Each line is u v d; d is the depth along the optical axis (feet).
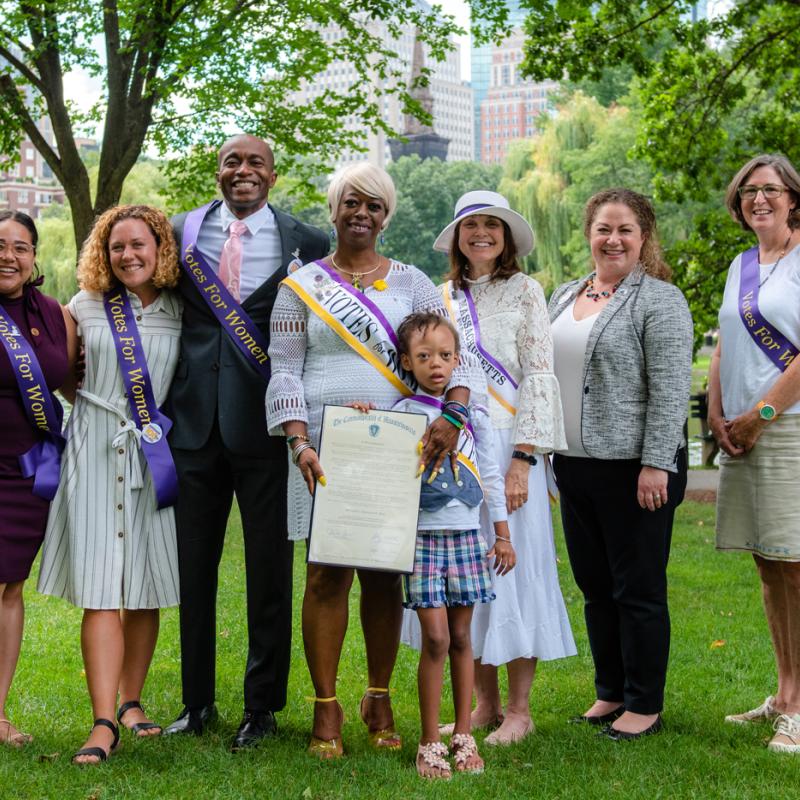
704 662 18.44
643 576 13.99
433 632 12.48
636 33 42.91
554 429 13.85
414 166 270.46
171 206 46.65
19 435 13.42
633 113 107.86
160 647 19.79
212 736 13.73
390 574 13.60
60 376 13.56
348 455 12.32
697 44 44.98
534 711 15.69
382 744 13.51
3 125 40.24
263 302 13.98
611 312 14.23
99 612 13.30
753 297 14.44
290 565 14.10
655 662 13.96
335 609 12.91
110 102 39.34
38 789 11.48
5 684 13.65
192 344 14.05
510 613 13.74
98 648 13.14
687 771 12.36
